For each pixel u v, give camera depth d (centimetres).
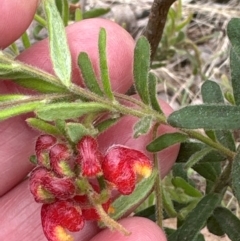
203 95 9
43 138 7
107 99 8
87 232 9
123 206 8
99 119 8
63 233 7
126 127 10
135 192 8
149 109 8
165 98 18
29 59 10
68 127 7
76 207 7
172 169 11
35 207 10
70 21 14
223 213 9
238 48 9
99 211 7
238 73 9
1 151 10
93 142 7
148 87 8
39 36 15
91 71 8
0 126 10
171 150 9
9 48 14
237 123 8
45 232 7
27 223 10
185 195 11
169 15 15
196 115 8
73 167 7
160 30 11
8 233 10
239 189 8
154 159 8
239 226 9
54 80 7
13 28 9
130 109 8
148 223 8
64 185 6
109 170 7
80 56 8
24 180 11
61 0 12
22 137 10
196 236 9
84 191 7
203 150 9
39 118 7
